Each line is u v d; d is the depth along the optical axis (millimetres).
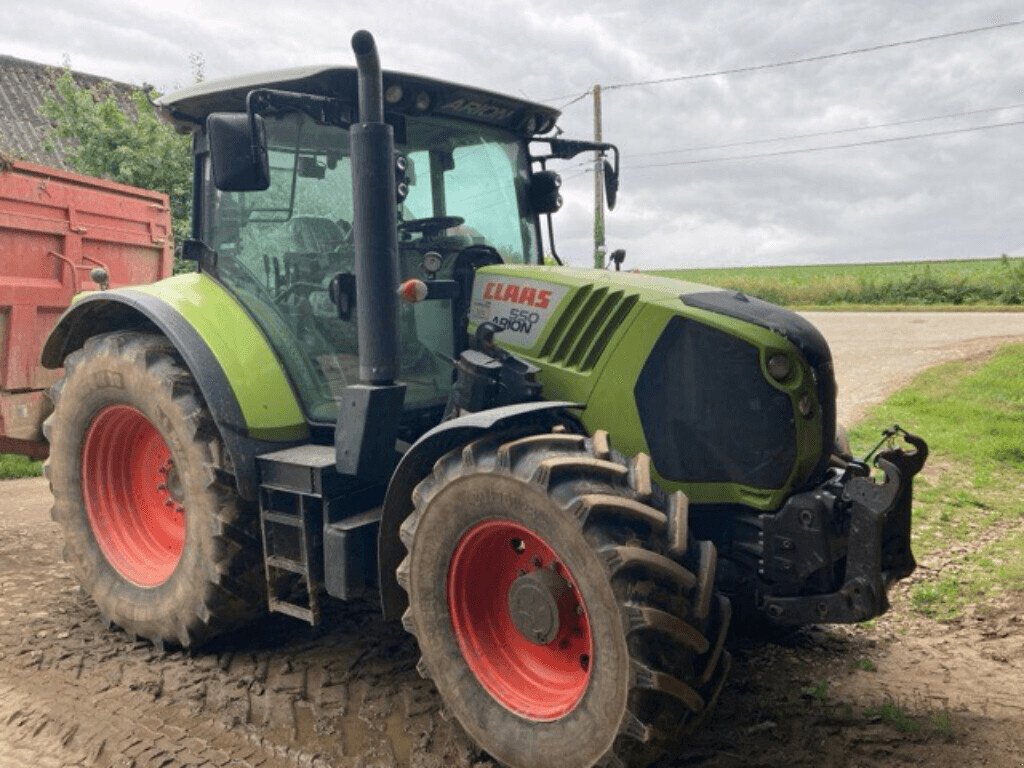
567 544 2645
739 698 3479
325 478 3367
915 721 3266
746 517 3133
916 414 9781
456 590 3053
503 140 4273
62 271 6109
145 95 15562
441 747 3121
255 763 3049
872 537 2832
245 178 3172
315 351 3770
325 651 3955
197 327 3781
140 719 3373
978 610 4445
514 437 3008
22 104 18688
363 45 3107
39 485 7816
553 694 2912
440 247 3814
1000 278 26938
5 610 4547
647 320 3230
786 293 30094
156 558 4215
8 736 3273
